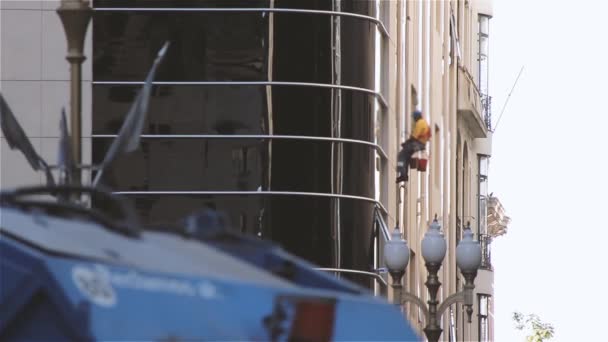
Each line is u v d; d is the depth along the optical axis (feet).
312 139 185.37
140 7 183.62
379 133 200.75
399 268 137.90
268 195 183.93
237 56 184.75
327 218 185.78
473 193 375.66
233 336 27.02
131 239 31.17
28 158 95.91
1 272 25.50
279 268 35.01
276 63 184.96
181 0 184.44
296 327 29.01
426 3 270.67
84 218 31.50
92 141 180.86
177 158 183.62
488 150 389.19
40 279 25.35
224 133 184.14
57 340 25.17
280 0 185.37
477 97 354.13
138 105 86.38
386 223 209.36
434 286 138.41
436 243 138.21
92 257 26.63
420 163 213.87
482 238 381.81
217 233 35.63
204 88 184.34
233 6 185.06
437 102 289.12
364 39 190.29
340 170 186.80
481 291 373.61
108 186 181.88
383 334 32.17
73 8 94.73
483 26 395.96
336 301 30.53
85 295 25.26
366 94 190.29
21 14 179.22
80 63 95.09
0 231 26.78
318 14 186.29
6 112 95.20
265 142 184.24
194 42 184.55
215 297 27.37
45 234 27.73
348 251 187.32
